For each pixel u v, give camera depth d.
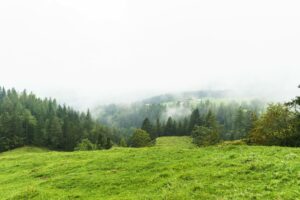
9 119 169.88
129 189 26.89
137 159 36.62
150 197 23.47
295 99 52.75
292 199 19.42
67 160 44.38
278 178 23.30
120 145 149.75
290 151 31.94
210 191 23.03
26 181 35.12
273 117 60.44
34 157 53.19
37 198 27.12
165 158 35.34
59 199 26.41
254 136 63.19
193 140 131.25
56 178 33.00
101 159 39.22
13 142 166.38
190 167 29.80
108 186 28.31
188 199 22.12
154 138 178.00
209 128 119.75
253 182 23.45
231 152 34.44
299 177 22.66
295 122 51.56
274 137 55.47
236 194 21.53
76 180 31.11
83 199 26.03
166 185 25.77
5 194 30.05
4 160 54.12
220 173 26.14
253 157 29.62
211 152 35.94
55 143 174.62
